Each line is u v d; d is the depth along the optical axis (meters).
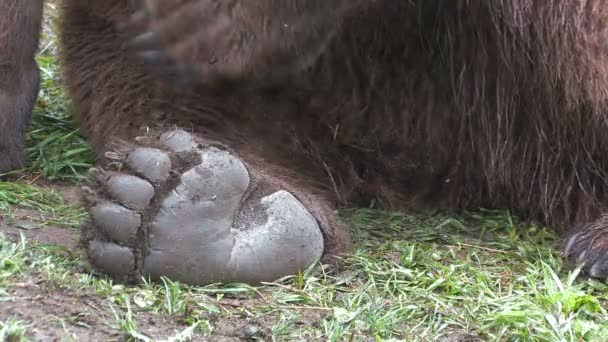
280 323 6.87
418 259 8.28
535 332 7.11
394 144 9.54
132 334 6.40
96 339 6.36
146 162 7.11
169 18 7.34
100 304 6.73
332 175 9.54
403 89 9.33
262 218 7.48
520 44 8.73
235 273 7.30
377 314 7.09
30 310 6.45
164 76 8.01
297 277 7.55
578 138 9.08
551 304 7.45
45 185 9.31
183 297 7.03
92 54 9.56
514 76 8.97
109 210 7.04
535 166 9.33
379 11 8.88
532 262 8.57
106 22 9.48
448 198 9.72
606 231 8.54
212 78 7.87
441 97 9.31
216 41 7.42
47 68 12.43
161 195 7.14
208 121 9.07
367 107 9.40
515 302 7.50
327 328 6.88
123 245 7.08
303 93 9.25
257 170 7.90
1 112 8.95
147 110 9.12
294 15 7.47
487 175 9.45
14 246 7.23
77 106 9.75
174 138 7.29
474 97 9.23
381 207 9.68
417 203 9.73
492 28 8.86
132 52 8.59
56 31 10.02
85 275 7.04
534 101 9.02
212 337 6.68
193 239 7.15
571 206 9.37
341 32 8.98
